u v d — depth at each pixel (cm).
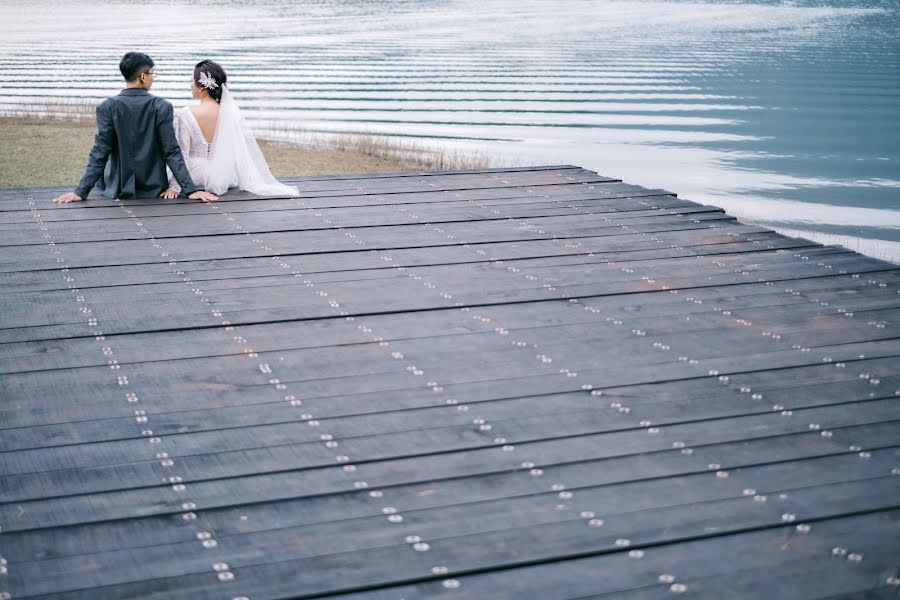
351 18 11088
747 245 743
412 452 382
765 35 9488
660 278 646
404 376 464
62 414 412
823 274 664
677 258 701
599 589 295
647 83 5291
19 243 709
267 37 8231
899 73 6147
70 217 798
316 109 3709
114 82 4422
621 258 696
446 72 5581
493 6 13938
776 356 501
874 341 529
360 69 5631
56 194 896
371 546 315
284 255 689
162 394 437
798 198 2422
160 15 11556
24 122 2203
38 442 384
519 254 702
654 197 922
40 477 355
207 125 898
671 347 512
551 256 698
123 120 850
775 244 748
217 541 316
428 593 292
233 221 793
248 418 412
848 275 666
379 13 12069
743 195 2438
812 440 400
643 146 3200
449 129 3359
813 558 313
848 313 579
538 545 317
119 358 483
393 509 339
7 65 5319
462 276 642
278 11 12544
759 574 303
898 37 9512
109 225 771
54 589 288
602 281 636
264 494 347
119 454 376
